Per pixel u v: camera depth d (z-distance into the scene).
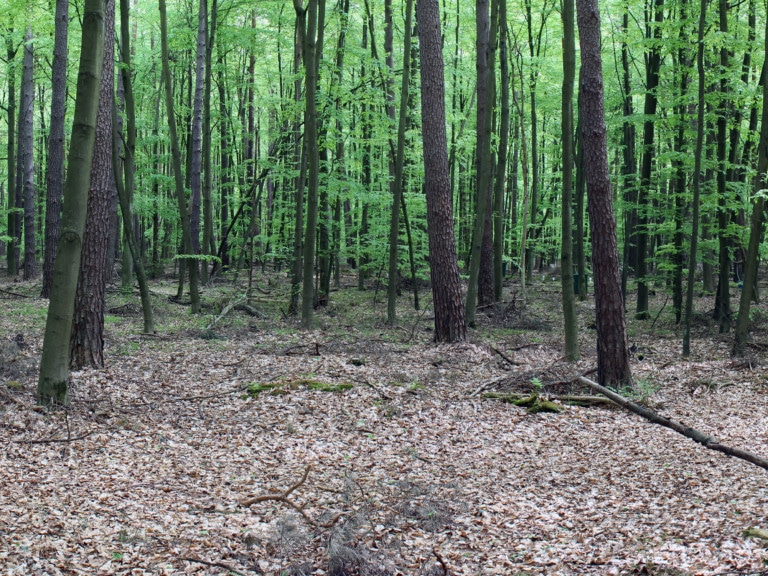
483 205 16.06
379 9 23.72
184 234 17.55
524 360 12.83
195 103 20.34
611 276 10.28
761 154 12.32
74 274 8.31
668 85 15.96
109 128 10.59
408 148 19.95
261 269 30.02
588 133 10.26
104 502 5.88
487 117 15.44
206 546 5.13
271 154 20.50
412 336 14.70
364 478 6.89
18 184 26.69
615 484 6.68
